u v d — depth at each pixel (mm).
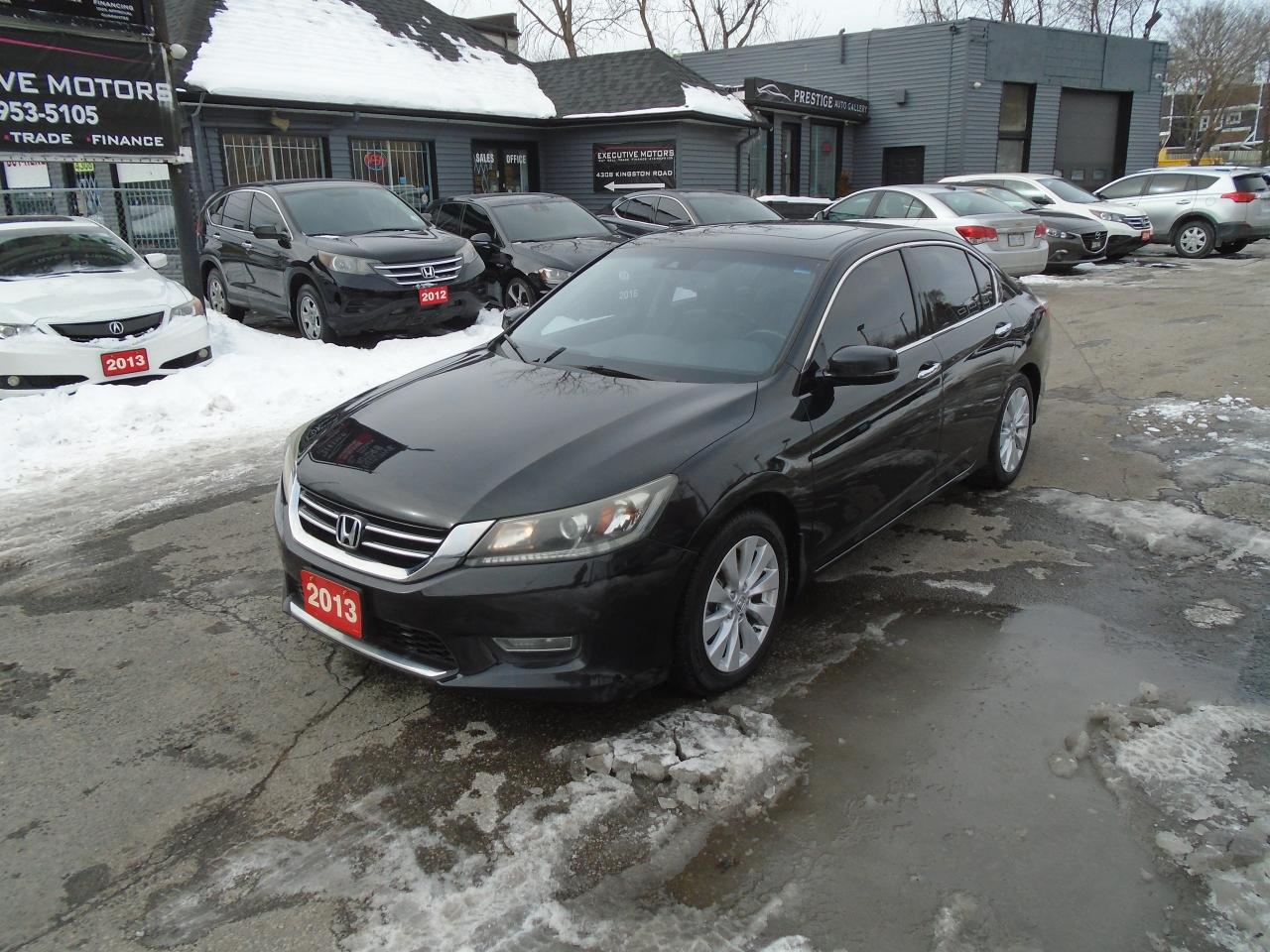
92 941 2357
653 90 19906
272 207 10945
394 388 4035
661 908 2434
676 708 3324
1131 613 4012
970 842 2652
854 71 26391
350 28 18125
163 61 10219
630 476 3043
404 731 3230
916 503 4559
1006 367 5207
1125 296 13281
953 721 3232
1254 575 4344
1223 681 3461
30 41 9234
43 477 6195
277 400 8125
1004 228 13242
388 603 3006
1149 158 28625
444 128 18500
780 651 3732
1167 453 6160
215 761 3090
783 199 18375
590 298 4555
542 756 3074
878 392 4074
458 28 21359
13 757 3127
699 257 4484
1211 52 47000
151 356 8172
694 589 3148
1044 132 26531
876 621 3971
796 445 3555
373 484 3158
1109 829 2697
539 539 2906
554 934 2355
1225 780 2895
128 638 3953
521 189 20859
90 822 2799
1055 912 2400
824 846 2646
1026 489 5574
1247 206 18062
